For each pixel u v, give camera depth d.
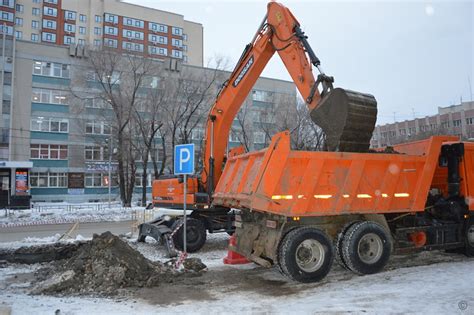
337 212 7.40
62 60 38.75
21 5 77.06
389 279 7.20
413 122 83.31
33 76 37.56
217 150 11.76
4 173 35.50
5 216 24.08
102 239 7.53
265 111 40.44
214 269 8.35
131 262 7.32
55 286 6.58
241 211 8.52
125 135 31.77
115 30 80.00
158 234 10.56
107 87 34.31
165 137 35.94
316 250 7.30
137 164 41.22
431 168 8.45
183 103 33.66
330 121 8.03
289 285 7.03
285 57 9.42
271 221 7.27
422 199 8.33
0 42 36.22
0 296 6.28
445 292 6.27
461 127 74.00
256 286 6.98
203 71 38.53
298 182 7.14
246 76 10.91
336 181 7.43
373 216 8.01
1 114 35.78
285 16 9.50
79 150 39.09
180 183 11.61
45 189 37.88
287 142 7.04
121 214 25.44
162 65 37.03
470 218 9.25
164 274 7.52
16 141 36.44
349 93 7.92
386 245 7.76
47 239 12.63
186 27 88.31
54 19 78.62
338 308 5.57
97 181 40.22
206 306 5.79
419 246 8.60
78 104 37.56
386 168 7.94
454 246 9.00
